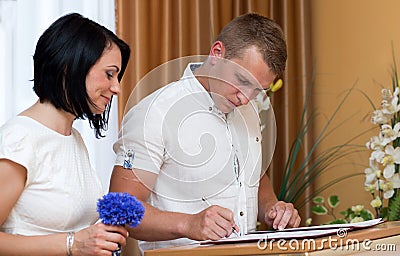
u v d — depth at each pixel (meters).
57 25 1.73
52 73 1.72
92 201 1.86
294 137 3.23
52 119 1.77
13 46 2.71
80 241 1.60
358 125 3.09
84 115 1.79
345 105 3.15
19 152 1.66
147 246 2.11
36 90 1.76
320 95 3.25
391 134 2.61
